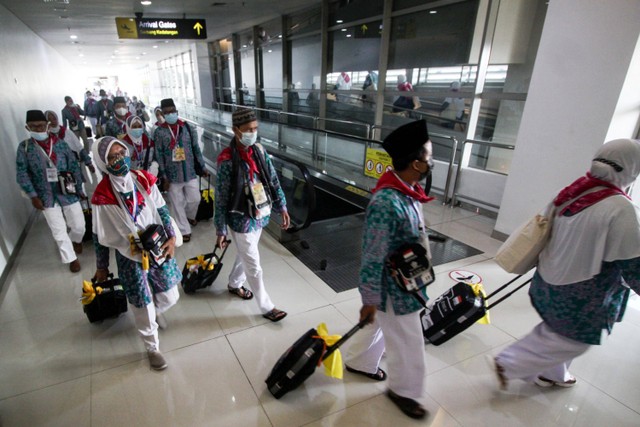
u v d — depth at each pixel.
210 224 4.50
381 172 4.94
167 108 3.59
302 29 9.16
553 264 1.61
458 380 2.02
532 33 4.71
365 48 7.22
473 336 2.39
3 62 5.07
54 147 3.06
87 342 2.33
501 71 4.99
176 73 21.33
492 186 4.72
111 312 2.51
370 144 5.09
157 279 2.10
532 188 3.55
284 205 2.54
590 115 3.02
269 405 1.86
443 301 2.20
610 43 2.81
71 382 2.00
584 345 1.64
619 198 1.40
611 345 2.34
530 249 1.68
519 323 2.54
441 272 3.26
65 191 3.11
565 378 1.96
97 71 35.62
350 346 2.03
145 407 1.84
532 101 3.43
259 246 3.81
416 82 6.25
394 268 1.47
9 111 4.82
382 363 2.18
